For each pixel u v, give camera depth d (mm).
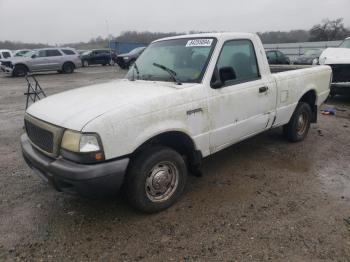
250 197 3721
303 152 5141
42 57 21547
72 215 3416
